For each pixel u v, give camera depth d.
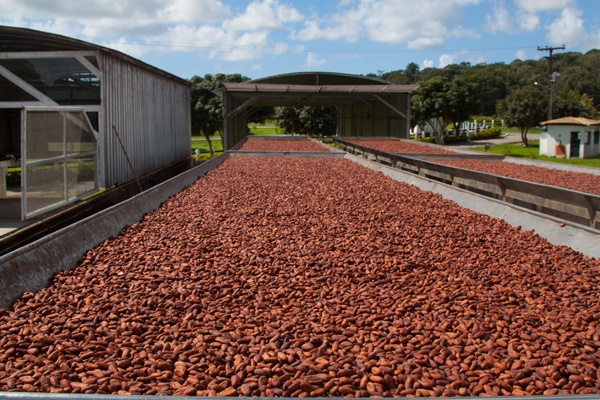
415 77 105.88
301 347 2.39
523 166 9.96
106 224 4.50
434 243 4.41
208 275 3.44
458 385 2.07
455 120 32.84
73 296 3.01
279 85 17.62
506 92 74.06
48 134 6.22
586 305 3.00
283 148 16.75
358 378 2.13
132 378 2.08
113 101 8.98
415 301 3.00
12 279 2.94
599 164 19.75
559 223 4.54
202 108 26.19
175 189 7.12
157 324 2.63
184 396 1.73
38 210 5.91
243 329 2.60
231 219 5.30
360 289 3.22
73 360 2.20
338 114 31.11
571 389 2.06
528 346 2.44
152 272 3.48
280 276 3.46
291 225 5.05
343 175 9.26
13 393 1.71
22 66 8.39
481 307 2.94
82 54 8.35
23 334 2.44
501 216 5.41
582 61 87.44
